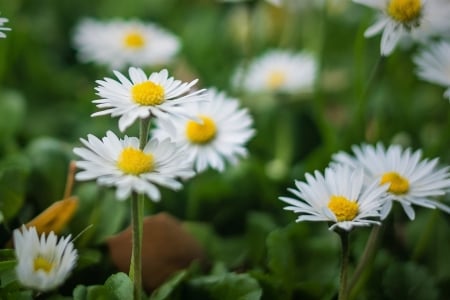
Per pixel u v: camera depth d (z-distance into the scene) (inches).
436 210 15.3
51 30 21.6
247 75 19.2
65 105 19.3
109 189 15.2
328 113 19.8
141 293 13.6
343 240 13.1
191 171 12.4
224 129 15.4
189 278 14.3
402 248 16.0
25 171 14.9
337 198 13.1
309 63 19.3
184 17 23.6
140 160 12.3
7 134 17.2
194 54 20.7
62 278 12.4
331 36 21.0
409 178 13.9
